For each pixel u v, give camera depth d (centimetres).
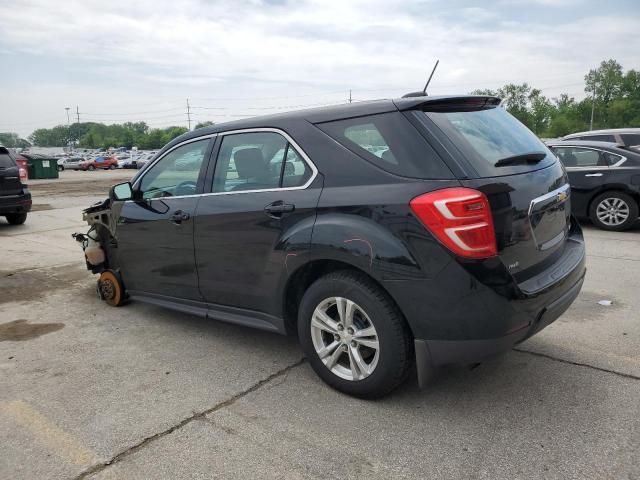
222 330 450
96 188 2189
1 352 411
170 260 420
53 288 600
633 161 833
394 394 326
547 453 262
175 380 355
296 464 259
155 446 277
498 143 312
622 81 9525
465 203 263
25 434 291
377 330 298
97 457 269
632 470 247
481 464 256
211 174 390
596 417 293
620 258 664
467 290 268
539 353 379
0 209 1023
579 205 879
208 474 253
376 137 304
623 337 406
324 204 311
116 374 366
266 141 355
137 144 15525
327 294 316
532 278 296
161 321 477
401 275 279
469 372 352
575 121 9656
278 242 333
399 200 281
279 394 331
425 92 338
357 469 254
